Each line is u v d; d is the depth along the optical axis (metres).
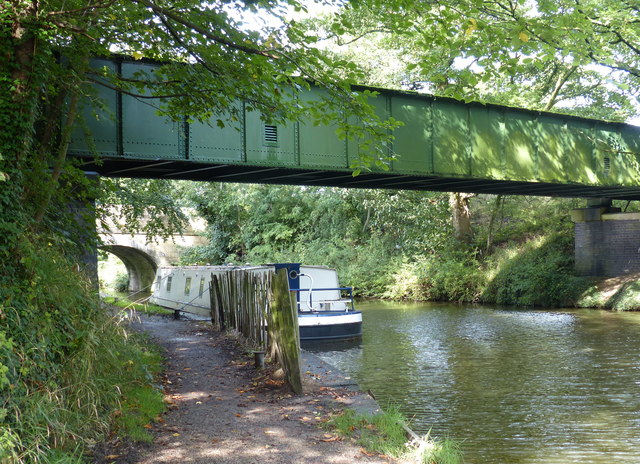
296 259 40.09
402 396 10.59
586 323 20.16
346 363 14.08
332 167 16.31
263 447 5.93
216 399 7.98
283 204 43.44
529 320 21.53
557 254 28.92
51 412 5.30
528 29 7.97
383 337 18.39
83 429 5.74
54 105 8.94
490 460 7.16
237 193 43.44
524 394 10.61
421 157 17.98
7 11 6.68
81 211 9.62
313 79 7.69
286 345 8.55
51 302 6.34
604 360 13.70
